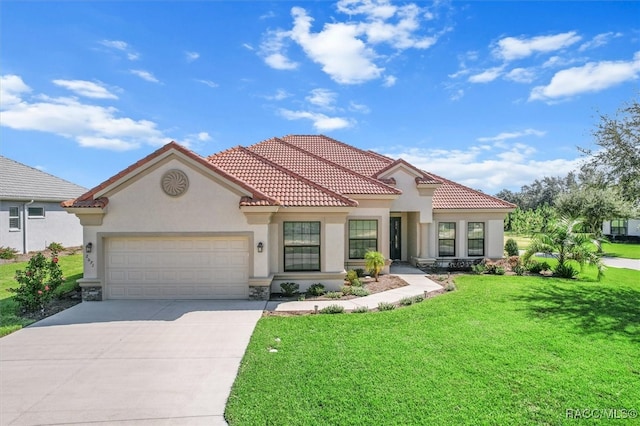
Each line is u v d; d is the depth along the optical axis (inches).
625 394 261.9
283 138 1034.7
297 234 611.8
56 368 311.3
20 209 1066.7
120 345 364.2
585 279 753.0
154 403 252.4
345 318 451.8
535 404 247.1
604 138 677.9
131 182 546.0
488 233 902.4
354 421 224.8
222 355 337.1
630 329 412.5
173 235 547.5
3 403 253.8
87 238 546.0
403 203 821.9
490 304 522.9
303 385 272.4
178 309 498.9
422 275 772.0
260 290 554.3
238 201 554.9
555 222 842.2
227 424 227.1
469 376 287.9
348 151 975.6
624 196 698.2
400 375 288.7
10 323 433.7
